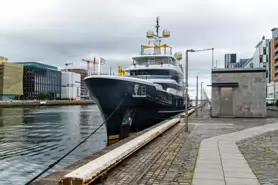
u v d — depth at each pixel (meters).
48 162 15.17
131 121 20.45
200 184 5.88
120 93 18.81
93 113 68.75
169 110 26.55
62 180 5.47
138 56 29.19
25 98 148.88
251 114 26.28
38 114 63.69
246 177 6.35
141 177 6.47
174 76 28.52
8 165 14.39
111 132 19.75
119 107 19.14
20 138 25.05
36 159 15.95
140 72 27.52
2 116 56.25
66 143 22.12
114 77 18.45
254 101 26.25
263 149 9.88
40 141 23.20
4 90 132.62
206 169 7.14
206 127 18.05
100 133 28.66
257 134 14.05
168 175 6.65
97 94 19.05
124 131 20.03
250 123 20.66
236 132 15.05
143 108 20.78
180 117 26.88
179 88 32.47
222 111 27.05
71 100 166.25
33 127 35.09
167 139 12.83
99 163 6.46
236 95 26.73
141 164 7.86
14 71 138.50
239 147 10.35
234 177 6.36
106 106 19.25
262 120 23.44
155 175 6.67
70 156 16.84
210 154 9.09
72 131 30.64
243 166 7.39
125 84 18.81
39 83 155.38
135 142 9.72
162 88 24.77
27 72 150.38
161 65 27.69
